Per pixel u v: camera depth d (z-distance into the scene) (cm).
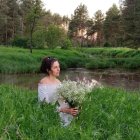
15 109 715
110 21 13562
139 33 7819
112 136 712
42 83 798
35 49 8625
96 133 704
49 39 9075
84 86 790
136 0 7881
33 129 655
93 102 910
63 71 5669
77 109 773
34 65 5409
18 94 915
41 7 8294
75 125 711
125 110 900
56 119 732
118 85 3853
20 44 9744
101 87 1167
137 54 8388
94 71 5819
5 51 7106
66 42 9500
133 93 1223
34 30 9281
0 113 682
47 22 11938
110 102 944
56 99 779
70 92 761
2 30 11100
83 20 15288
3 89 973
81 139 643
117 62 7056
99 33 15350
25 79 4194
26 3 11888
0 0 10306
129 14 8156
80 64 6762
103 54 9825
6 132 610
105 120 793
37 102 798
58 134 640
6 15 10719
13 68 5038
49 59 800
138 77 4847
